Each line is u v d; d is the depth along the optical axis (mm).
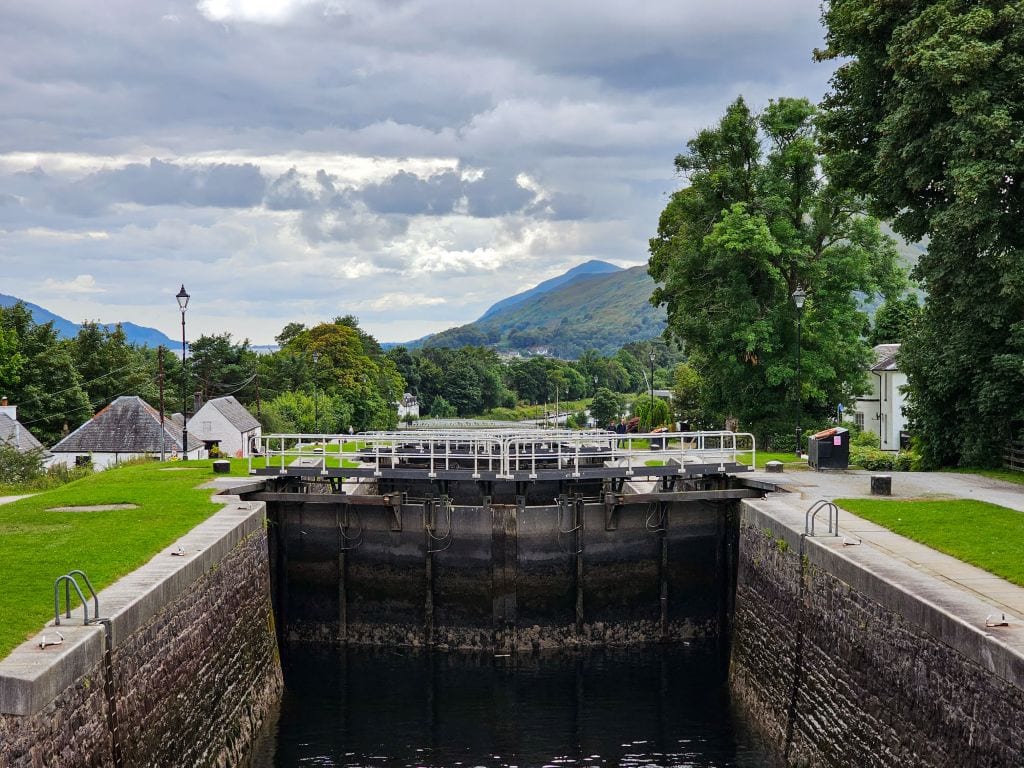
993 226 35969
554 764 27609
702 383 63281
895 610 20672
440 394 194750
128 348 120125
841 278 57875
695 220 62406
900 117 37375
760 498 35531
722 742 29141
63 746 16203
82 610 19328
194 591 24547
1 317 96375
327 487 45250
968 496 34531
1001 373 39719
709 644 39250
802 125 59406
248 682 29766
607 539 39125
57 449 75438
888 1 38500
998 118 34312
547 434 45938
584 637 39125
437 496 40312
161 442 71312
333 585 40156
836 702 23953
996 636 16969
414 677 35469
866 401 81750
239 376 129500
